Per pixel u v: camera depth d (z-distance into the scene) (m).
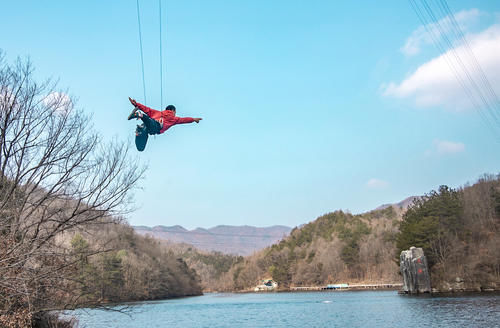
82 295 25.11
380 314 61.03
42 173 23.00
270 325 58.41
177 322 65.00
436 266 100.12
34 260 23.19
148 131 15.23
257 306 101.31
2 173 22.03
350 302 94.56
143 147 15.18
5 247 21.16
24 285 19.66
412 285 96.62
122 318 69.81
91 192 23.17
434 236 100.50
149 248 179.75
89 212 23.53
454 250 98.19
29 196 23.61
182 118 15.84
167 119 15.50
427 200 116.12
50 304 23.98
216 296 194.25
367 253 194.62
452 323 45.44
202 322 65.12
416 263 96.44
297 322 59.91
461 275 94.56
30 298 22.09
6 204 21.72
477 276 93.25
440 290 94.94
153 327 57.12
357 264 197.38
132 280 125.88
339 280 199.12
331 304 93.25
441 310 58.31
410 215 114.88
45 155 22.75
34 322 26.52
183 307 104.88
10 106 22.23
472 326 42.56
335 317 62.62
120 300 28.61
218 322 64.88
